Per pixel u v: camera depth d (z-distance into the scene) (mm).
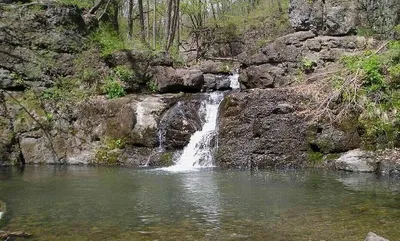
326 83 14961
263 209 8391
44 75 17062
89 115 16312
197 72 18844
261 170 13398
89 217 7859
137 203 8930
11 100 16016
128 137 15680
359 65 14633
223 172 13070
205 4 38844
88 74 17703
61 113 16266
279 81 17719
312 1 18156
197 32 38562
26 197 9516
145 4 40781
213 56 37781
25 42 17141
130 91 18078
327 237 6637
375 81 14023
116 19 22844
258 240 6531
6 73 16375
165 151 15375
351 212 8094
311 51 17516
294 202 8938
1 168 14180
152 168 14172
